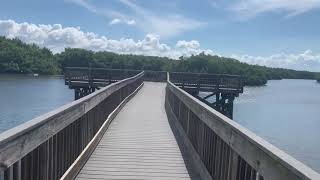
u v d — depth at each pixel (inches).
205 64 3292.3
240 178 155.7
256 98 2503.7
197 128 265.9
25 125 136.0
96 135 311.9
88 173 233.8
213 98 1715.1
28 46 4776.1
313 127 1321.4
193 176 238.4
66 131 207.0
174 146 320.5
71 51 3969.0
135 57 3085.6
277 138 1071.0
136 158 275.1
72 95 1982.0
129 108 599.8
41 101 1679.4
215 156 205.0
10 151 121.4
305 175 88.4
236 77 1079.6
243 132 144.3
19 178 132.6
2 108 1413.6
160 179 227.3
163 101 738.8
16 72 4269.2
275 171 109.7
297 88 4827.8
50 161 174.6
